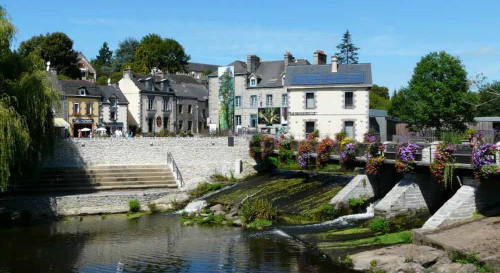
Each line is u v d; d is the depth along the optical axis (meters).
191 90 84.81
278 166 47.28
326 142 36.69
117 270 22.50
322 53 64.12
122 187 40.72
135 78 74.00
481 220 24.56
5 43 33.03
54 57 90.81
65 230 30.97
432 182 30.22
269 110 64.31
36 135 34.44
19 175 36.31
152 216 35.50
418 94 54.19
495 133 34.00
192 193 40.31
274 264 22.59
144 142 45.47
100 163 44.41
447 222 24.42
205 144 46.38
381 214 28.81
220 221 32.62
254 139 46.50
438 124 53.66
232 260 23.52
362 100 47.75
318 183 37.66
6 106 31.31
